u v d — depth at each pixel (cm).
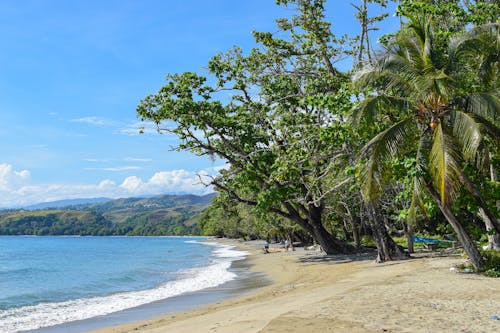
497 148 1452
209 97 3041
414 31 1521
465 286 1288
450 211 1593
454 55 1491
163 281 2905
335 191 3169
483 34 1459
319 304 1106
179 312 1658
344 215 3850
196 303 1873
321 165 2870
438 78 1344
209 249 7862
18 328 1497
